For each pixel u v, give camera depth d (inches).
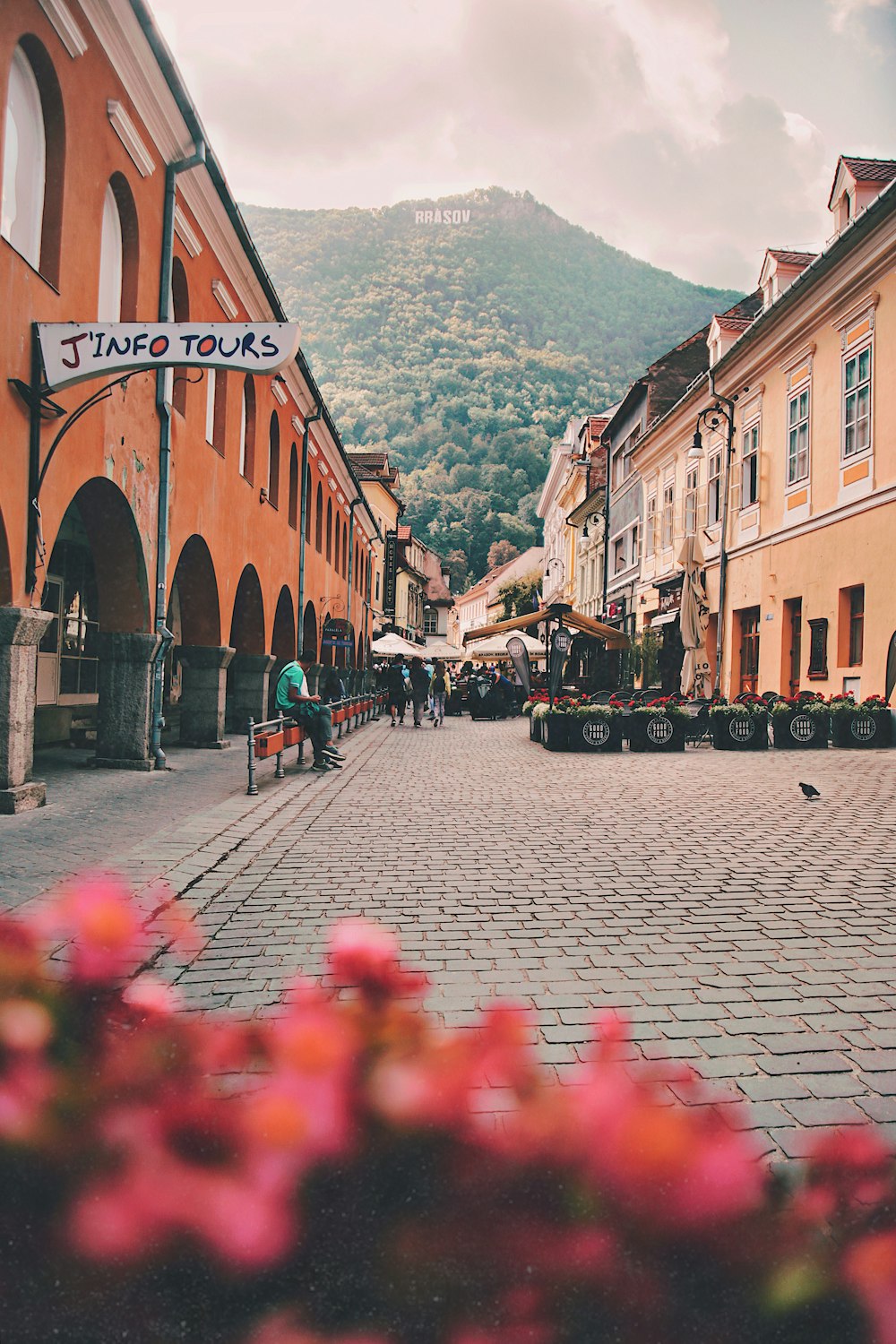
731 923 204.7
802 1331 65.8
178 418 473.7
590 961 176.7
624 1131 77.0
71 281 338.6
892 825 327.9
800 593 766.5
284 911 211.9
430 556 3518.7
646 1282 67.8
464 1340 64.7
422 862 267.9
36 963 94.4
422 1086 78.5
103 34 350.9
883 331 632.4
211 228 513.3
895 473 614.2
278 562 747.4
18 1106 76.5
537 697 758.5
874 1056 133.0
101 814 320.5
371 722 1038.4
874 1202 81.8
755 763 536.7
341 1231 70.7
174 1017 95.3
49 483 325.7
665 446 1189.7
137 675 443.8
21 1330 65.8
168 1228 70.2
